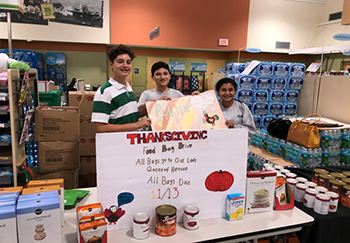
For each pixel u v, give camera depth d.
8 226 0.96
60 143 2.53
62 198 1.24
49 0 6.16
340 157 2.90
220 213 1.38
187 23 6.96
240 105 2.42
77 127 2.55
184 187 1.30
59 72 6.81
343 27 6.96
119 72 1.82
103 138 1.16
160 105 1.62
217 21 7.12
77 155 2.59
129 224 1.25
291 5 7.48
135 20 6.67
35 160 2.69
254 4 7.26
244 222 1.34
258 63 3.96
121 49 1.79
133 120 1.91
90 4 6.39
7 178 2.00
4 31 6.09
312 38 7.80
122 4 6.55
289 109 4.22
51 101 3.65
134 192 1.23
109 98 1.77
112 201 1.21
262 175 1.41
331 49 3.91
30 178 2.13
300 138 2.84
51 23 6.30
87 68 7.03
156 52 7.88
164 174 1.25
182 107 1.63
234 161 1.36
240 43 7.37
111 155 1.18
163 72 2.59
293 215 1.42
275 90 4.11
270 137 3.32
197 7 6.95
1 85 1.85
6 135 1.96
